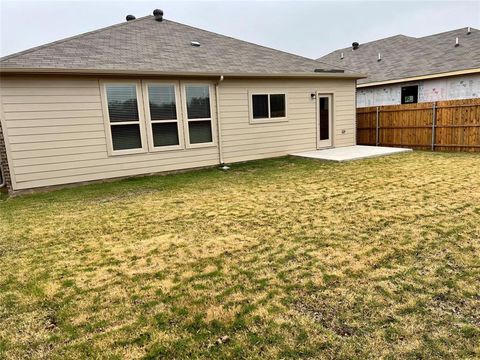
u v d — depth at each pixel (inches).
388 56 673.6
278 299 101.8
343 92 467.5
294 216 183.0
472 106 395.5
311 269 119.6
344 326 87.7
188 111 357.4
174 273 122.6
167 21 490.6
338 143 474.9
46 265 135.6
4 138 279.1
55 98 292.5
